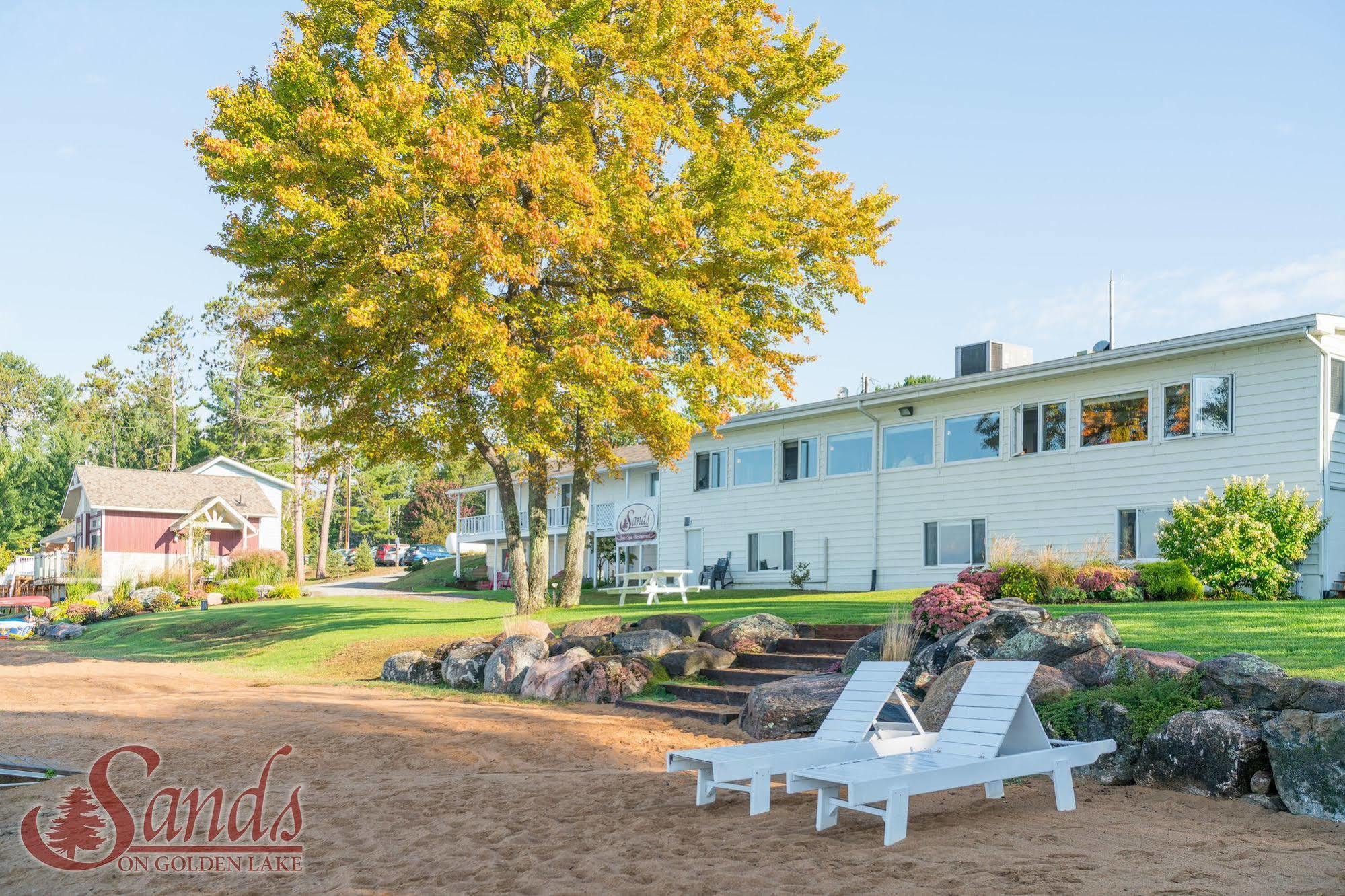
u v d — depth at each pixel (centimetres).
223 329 8100
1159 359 2470
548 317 2159
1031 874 621
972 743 805
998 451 2809
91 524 5678
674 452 2242
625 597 2955
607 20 2367
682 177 2339
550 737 1220
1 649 3184
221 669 2166
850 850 701
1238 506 2186
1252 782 812
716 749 884
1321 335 2216
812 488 3319
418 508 9444
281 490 6475
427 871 709
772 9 2588
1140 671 1027
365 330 2081
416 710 1437
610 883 656
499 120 2084
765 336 2614
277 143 2045
